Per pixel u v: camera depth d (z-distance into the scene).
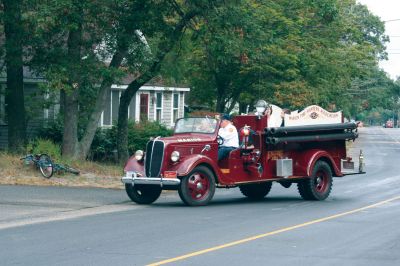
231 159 24.05
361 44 52.91
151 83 51.22
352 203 24.81
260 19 37.62
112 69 31.42
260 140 24.69
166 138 23.39
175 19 35.75
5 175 28.69
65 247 15.28
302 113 25.72
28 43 31.98
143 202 24.06
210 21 32.97
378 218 20.44
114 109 48.78
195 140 23.61
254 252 14.85
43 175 29.33
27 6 31.36
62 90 33.94
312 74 47.00
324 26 47.06
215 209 22.59
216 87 49.16
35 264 13.48
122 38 31.48
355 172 27.53
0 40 36.72
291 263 13.75
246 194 26.86
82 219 19.81
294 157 25.72
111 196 25.59
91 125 34.00
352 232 17.67
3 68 37.09
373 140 92.12
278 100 46.56
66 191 26.33
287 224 19.08
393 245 15.82
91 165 32.88
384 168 45.00
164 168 23.02
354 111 104.56
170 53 37.16
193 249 15.13
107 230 17.73
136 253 14.62
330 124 26.53
